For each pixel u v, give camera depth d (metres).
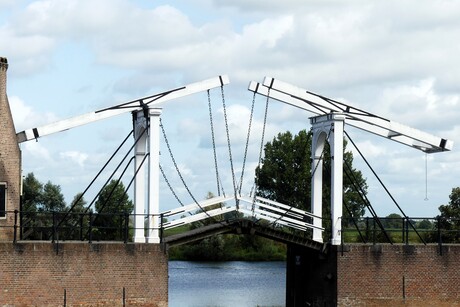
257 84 44.31
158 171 41.47
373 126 46.56
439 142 45.53
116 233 75.94
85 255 39.47
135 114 43.56
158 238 41.28
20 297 38.56
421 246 43.66
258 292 64.19
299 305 47.12
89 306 39.44
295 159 83.00
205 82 42.88
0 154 41.47
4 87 41.62
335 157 43.78
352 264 43.06
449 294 43.84
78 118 41.78
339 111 43.97
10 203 41.50
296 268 47.69
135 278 40.16
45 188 84.12
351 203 83.88
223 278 78.62
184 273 84.81
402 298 43.38
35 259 38.84
